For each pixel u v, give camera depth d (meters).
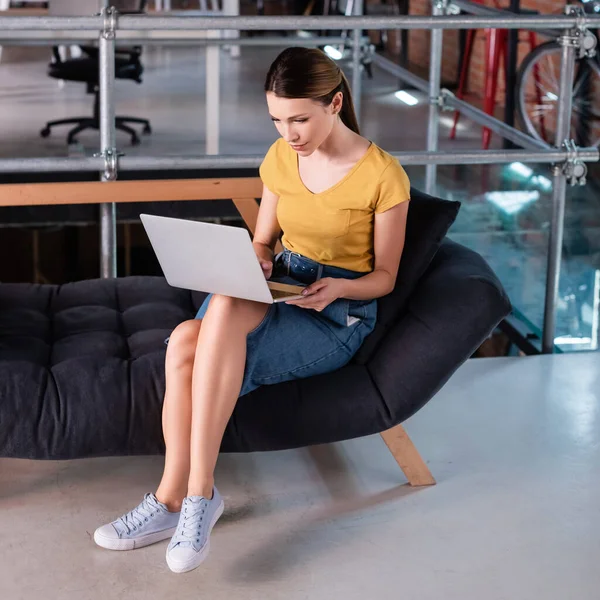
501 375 3.22
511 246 4.53
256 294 2.13
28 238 6.59
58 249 6.65
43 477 2.55
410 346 2.41
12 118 6.39
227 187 3.06
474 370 3.25
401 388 2.40
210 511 2.19
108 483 2.53
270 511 2.43
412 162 3.28
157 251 2.21
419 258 2.51
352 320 2.41
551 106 5.89
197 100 7.01
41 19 2.95
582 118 5.73
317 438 2.41
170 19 2.99
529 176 5.58
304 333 2.34
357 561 2.23
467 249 2.68
